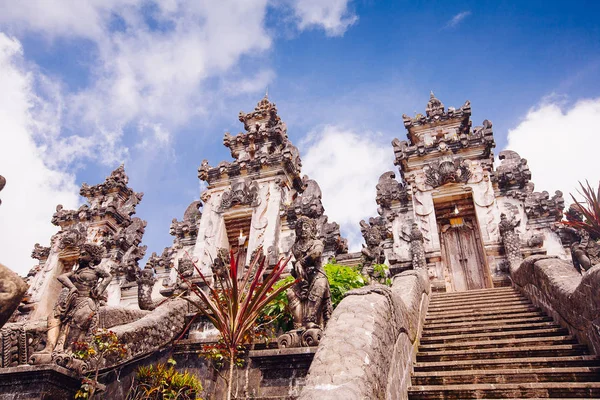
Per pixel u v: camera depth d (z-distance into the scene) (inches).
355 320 181.9
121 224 871.7
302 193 723.4
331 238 623.5
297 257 258.1
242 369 257.4
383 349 175.8
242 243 652.7
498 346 248.8
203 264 641.0
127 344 245.0
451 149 684.1
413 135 788.0
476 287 593.3
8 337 238.4
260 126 775.7
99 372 223.3
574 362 208.2
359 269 437.1
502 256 560.7
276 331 298.5
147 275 431.2
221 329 229.1
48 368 191.3
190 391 258.7
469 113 756.6
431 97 816.9
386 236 670.5
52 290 775.1
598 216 478.0
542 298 309.9
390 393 171.6
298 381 226.2
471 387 192.7
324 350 163.9
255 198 678.5
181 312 302.7
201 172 743.7
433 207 641.6
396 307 215.0
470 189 639.8
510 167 703.1
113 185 890.1
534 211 643.5
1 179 124.1
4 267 109.7
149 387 251.1
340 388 139.4
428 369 225.8
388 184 722.8
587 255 436.5
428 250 600.7
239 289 237.5
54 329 212.4
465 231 647.8
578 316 234.5
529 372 200.5
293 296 252.4
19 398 189.8
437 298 420.5
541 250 565.3
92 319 224.2
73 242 791.7
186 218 780.6
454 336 271.6
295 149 750.5
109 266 777.6
